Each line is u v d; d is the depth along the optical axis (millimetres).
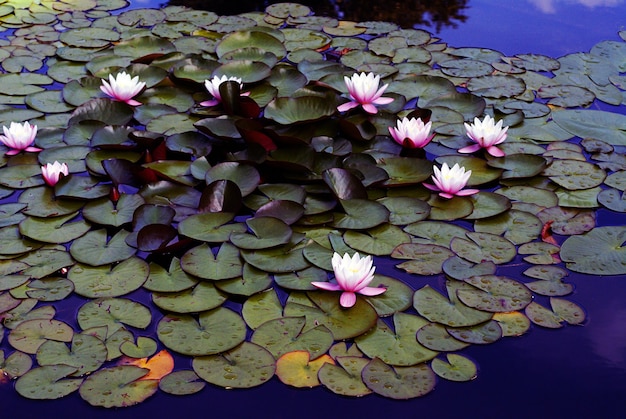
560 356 1838
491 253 2195
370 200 2350
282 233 2162
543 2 4344
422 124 2645
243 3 4305
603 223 2373
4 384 1707
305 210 2332
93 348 1808
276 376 1746
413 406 1677
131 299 1980
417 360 1800
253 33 3598
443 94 3148
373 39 3762
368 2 4355
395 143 2752
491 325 1923
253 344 1826
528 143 2822
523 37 3871
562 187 2553
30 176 2512
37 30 3777
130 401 1666
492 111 3051
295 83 3156
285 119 2760
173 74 3213
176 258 2115
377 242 2223
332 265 1989
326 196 2416
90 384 1708
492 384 1749
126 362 1773
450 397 1703
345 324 1898
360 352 1819
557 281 2094
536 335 1899
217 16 4027
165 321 1899
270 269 2057
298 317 1909
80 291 1997
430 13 4191
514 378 1767
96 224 2260
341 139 2725
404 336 1873
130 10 4051
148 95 3092
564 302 2018
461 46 3730
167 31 3801
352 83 2848
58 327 1879
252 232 2195
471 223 2355
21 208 2324
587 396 1728
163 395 1688
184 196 2389
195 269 2055
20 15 3957
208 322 1895
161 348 1818
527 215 2389
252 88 3115
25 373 1733
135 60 3395
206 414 1644
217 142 2779
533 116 3025
